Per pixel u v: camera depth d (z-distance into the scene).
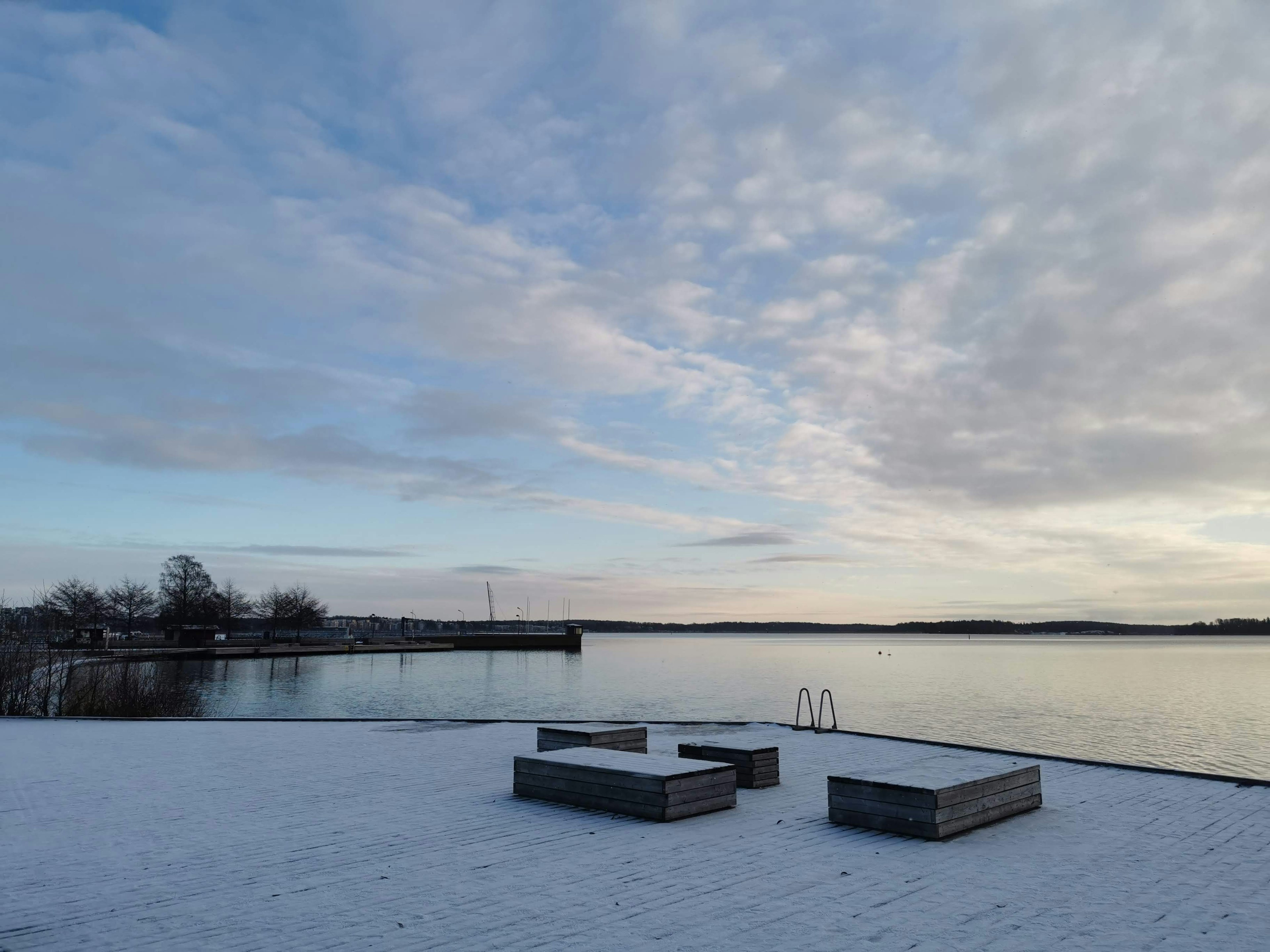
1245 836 9.30
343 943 6.03
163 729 18.86
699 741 16.73
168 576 132.88
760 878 7.68
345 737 17.47
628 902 6.98
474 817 10.10
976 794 9.67
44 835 9.20
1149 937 6.26
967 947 6.04
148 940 6.08
